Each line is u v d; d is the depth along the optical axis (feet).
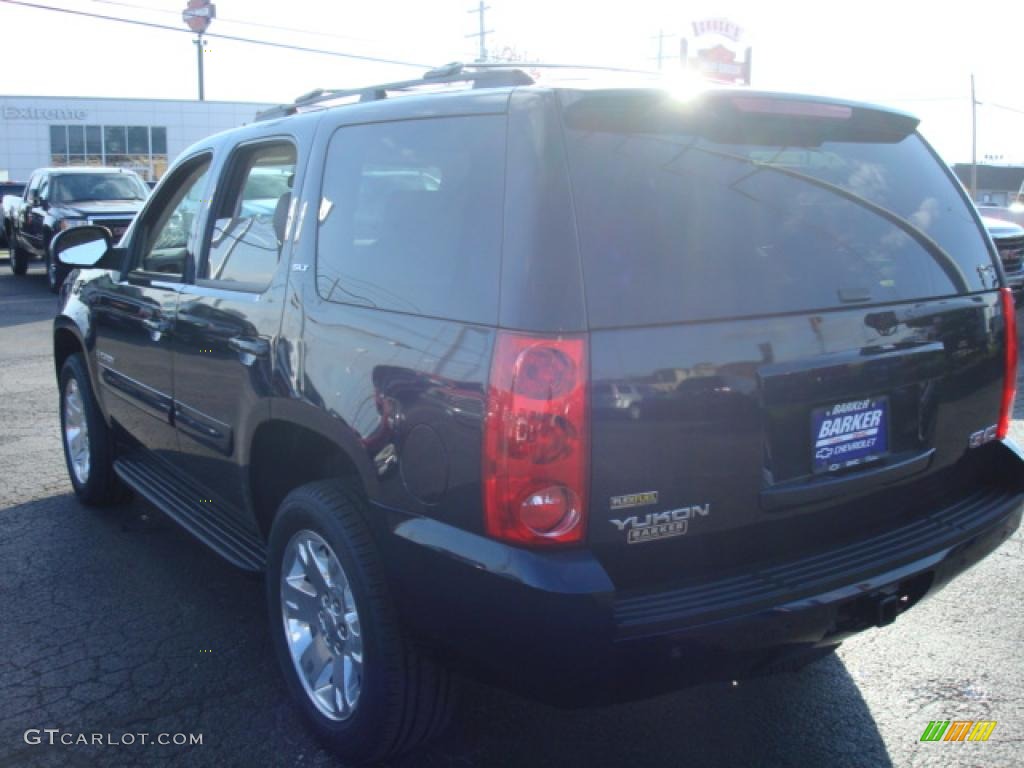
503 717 11.62
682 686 8.77
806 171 9.97
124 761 10.73
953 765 10.61
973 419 11.00
